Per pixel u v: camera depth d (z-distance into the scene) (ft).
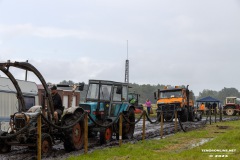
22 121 37.52
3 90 56.24
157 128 71.20
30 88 63.98
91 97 49.44
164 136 55.77
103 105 48.80
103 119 48.08
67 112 40.42
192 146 43.11
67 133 39.63
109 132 47.75
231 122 88.63
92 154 36.78
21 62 36.19
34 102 64.95
